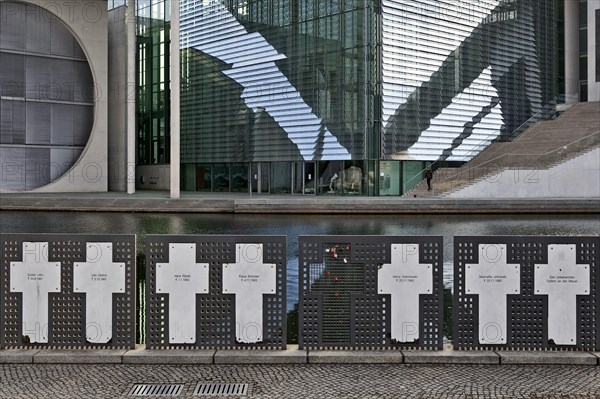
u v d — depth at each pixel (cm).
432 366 658
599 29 4394
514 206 3003
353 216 2841
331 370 644
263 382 609
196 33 4550
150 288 692
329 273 692
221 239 690
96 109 4466
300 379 617
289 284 1209
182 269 690
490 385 600
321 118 3872
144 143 5225
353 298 691
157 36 5044
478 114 4128
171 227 2266
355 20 3712
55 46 4353
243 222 2497
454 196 3403
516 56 4338
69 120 4431
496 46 4216
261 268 691
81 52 4456
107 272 695
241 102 4278
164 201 3141
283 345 691
